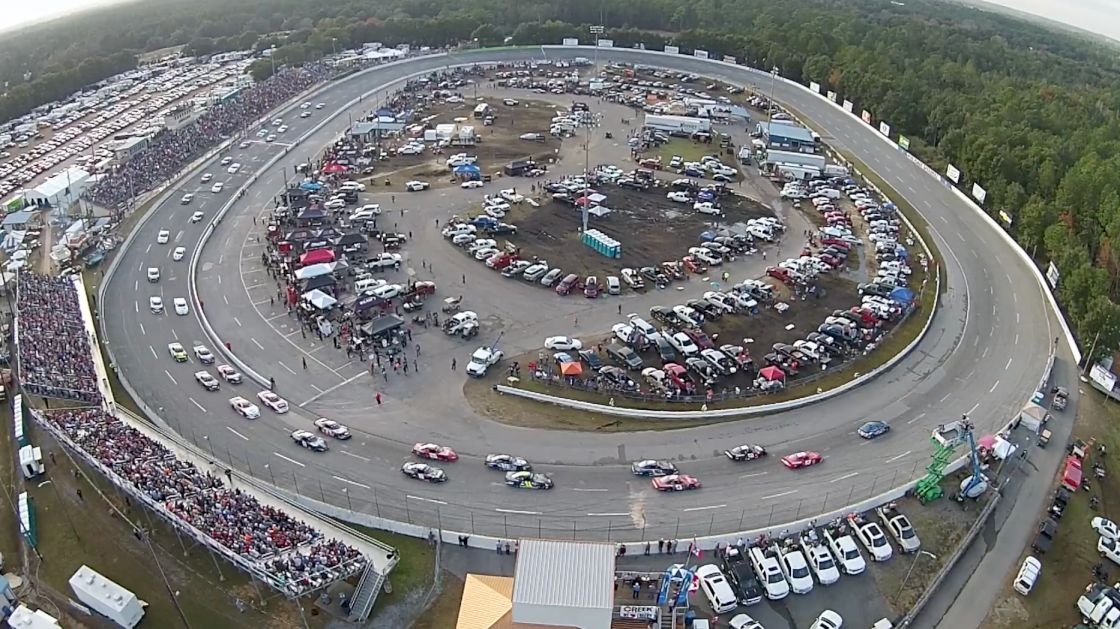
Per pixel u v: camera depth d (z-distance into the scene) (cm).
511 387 10194
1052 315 12275
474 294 12588
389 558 7469
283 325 11675
